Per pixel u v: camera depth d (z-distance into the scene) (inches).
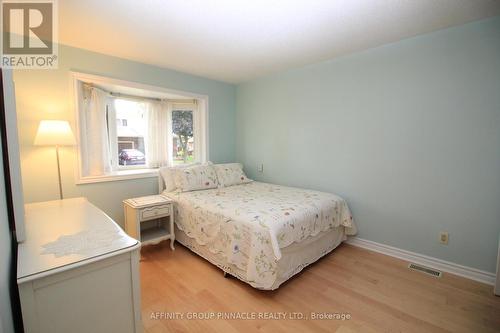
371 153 100.6
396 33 84.2
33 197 88.9
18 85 84.4
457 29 78.8
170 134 140.7
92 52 99.3
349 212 104.3
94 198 103.9
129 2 64.9
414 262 92.4
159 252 101.7
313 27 79.4
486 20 74.2
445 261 85.8
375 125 98.6
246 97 151.3
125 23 76.5
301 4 66.1
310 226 84.7
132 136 129.7
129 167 128.3
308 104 120.0
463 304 68.5
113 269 41.3
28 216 61.4
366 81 99.7
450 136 82.4
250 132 150.7
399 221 95.3
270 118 138.5
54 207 71.3
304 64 117.3
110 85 107.0
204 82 140.6
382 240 100.3
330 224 96.1
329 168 114.4
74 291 37.7
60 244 43.5
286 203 92.0
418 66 86.9
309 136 120.9
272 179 140.6
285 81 128.9
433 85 84.4
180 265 90.7
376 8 68.4
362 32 83.2
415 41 86.9
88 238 46.5
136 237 93.5
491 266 77.7
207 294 73.4
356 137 104.3
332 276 83.3
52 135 81.8
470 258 81.2
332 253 101.3
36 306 34.6
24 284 33.3
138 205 94.1
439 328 59.8
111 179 108.1
